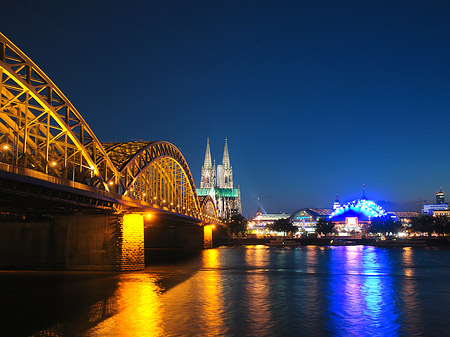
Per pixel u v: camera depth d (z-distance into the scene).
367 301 50.28
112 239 72.69
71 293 53.44
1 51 44.47
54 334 35.59
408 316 42.50
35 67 49.69
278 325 38.78
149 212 90.19
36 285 59.03
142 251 76.12
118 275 69.00
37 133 55.59
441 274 78.50
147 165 94.94
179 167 130.75
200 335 35.47
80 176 61.97
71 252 73.06
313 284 64.19
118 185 75.31
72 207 67.38
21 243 74.38
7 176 41.09
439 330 37.41
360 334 36.16
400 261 109.44
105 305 46.62
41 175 46.69
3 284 59.84
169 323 39.22
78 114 60.62
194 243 169.12
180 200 131.75
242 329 37.34
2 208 68.81
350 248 189.00
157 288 58.28
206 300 50.12
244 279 69.88
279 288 59.91
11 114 47.56
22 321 39.66
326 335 35.81
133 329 37.09
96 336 35.03
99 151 71.19
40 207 67.56
